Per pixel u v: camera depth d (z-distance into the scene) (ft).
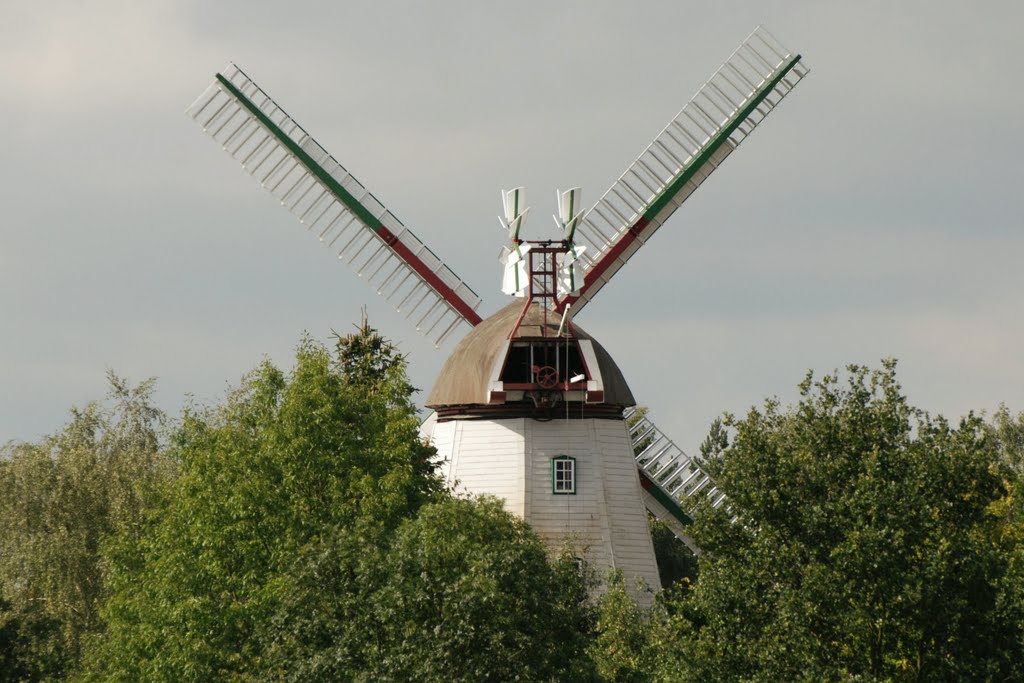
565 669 517.14
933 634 479.41
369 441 650.02
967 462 511.40
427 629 503.61
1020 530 587.68
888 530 472.03
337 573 526.16
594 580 638.53
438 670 495.41
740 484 504.02
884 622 472.03
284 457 629.92
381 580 517.14
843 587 472.03
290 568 536.01
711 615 494.18
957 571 485.97
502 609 506.48
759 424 520.42
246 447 646.74
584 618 538.47
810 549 489.67
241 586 603.26
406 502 622.13
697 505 517.96
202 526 614.34
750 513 500.74
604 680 542.57
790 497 498.28
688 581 526.16
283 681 513.04
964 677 474.08
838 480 501.97
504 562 514.68
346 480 626.64
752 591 489.67
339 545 531.91
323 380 654.12
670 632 516.32
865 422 515.09
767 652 476.95
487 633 501.56
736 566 495.82
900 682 481.46
